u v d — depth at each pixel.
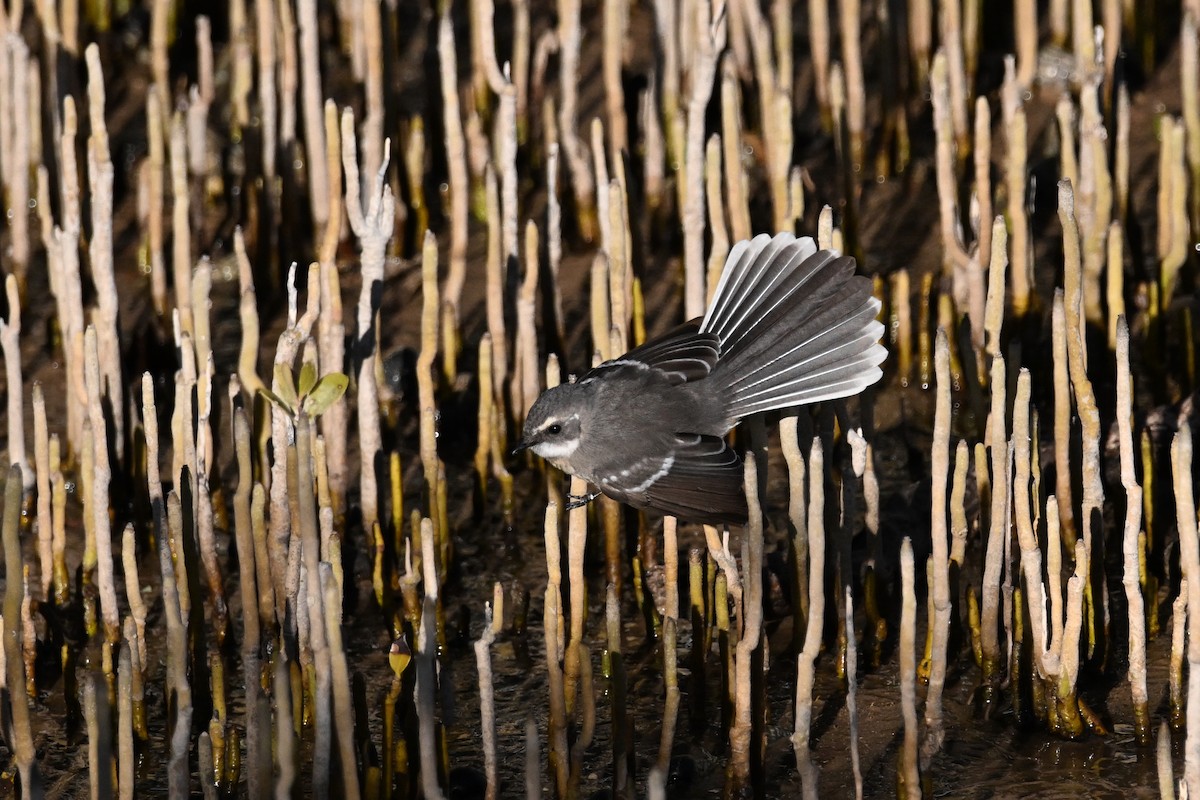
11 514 8.73
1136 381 13.98
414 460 13.95
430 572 8.82
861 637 11.46
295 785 9.31
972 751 10.41
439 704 10.45
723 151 15.05
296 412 10.59
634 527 12.43
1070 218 10.48
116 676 11.12
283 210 16.14
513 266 13.73
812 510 9.05
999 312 11.59
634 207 15.23
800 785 10.27
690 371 10.12
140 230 16.11
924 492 12.63
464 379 14.53
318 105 15.70
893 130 16.77
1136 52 17.89
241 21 16.95
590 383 10.15
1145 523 11.27
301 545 10.26
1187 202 14.47
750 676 9.89
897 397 14.19
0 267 16.22
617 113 16.11
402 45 19.16
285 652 10.42
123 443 13.23
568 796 9.71
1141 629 10.08
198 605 10.63
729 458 9.73
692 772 10.38
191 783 10.39
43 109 16.64
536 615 12.21
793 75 18.17
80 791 10.38
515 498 13.48
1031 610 10.23
